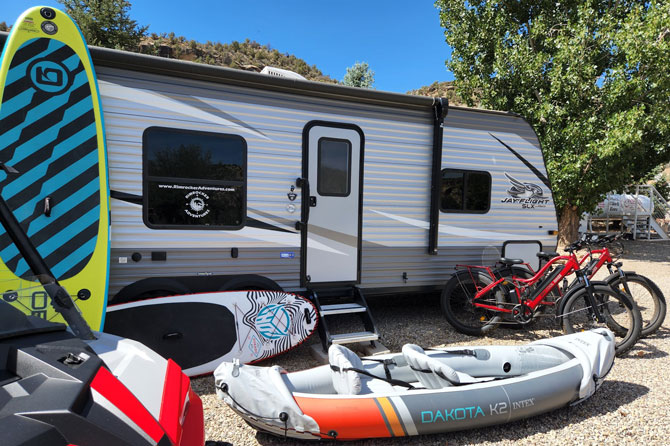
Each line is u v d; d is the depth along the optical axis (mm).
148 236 3662
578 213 11219
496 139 5160
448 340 4586
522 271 4816
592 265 4371
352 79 19422
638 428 2873
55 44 3287
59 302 2004
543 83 10531
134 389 1608
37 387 1346
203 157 3852
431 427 2582
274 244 4145
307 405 2502
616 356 4160
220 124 3914
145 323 3410
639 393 3385
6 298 1860
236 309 3670
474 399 2672
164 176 3715
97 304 3258
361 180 4508
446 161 4891
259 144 4066
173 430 1499
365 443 2643
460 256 5020
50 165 3205
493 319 4645
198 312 3551
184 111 3781
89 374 1460
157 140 3695
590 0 9883
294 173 4215
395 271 4723
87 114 3344
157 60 3629
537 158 5406
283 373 2807
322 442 2639
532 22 11156
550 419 2988
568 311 4285
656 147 11336
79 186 3287
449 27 11984
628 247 13359
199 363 3512
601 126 9734
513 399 2748
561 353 3305
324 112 4320
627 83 9250
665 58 8820
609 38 9438
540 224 5441
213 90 3885
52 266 3164
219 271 3936
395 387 2908
